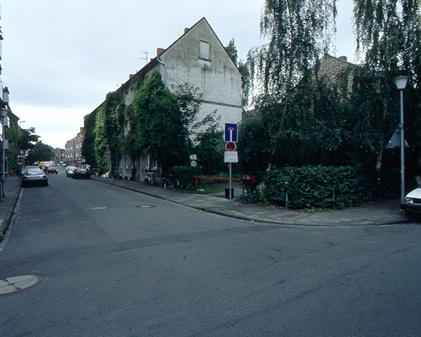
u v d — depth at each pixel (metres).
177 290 4.31
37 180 23.64
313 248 6.38
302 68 11.93
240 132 12.73
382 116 11.89
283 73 12.16
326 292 4.14
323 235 7.66
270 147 12.13
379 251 6.05
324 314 3.54
